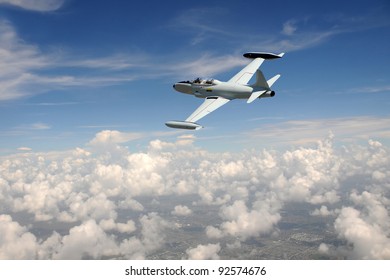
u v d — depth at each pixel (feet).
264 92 132.67
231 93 136.98
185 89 148.15
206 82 142.31
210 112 126.72
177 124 112.68
